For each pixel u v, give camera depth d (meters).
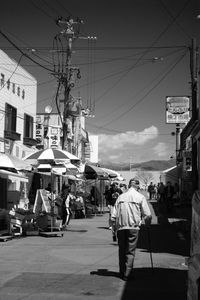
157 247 14.11
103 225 22.09
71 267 10.45
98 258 11.76
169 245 14.62
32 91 31.59
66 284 8.66
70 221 24.72
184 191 34.03
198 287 5.54
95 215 29.94
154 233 18.38
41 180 30.09
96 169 29.59
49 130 33.81
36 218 17.58
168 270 10.12
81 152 52.75
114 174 33.16
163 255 12.38
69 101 30.02
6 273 9.71
